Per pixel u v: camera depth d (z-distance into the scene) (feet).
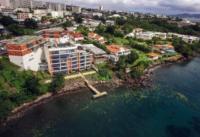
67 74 544.21
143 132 353.72
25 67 497.05
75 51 540.93
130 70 606.96
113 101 458.91
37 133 343.46
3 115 365.20
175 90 520.83
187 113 415.64
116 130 357.00
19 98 413.80
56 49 507.71
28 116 388.98
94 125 369.71
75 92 490.90
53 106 428.15
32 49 519.19
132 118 394.93
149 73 622.95
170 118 397.39
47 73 531.50
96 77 552.41
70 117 392.27
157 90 519.19
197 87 541.34
